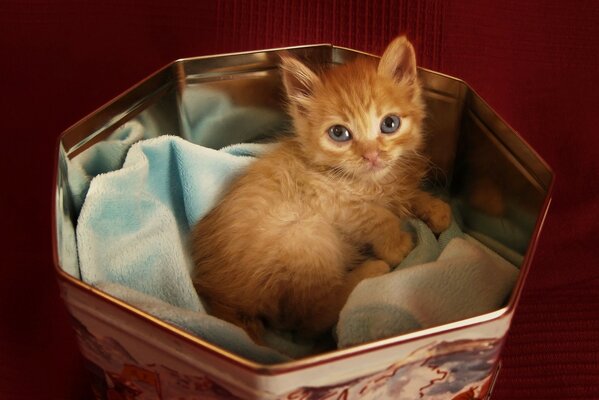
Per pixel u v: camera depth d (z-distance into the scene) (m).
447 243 0.38
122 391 0.32
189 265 0.40
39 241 0.42
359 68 0.40
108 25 0.46
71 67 0.46
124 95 0.35
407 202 0.41
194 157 0.39
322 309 0.37
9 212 0.43
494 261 0.35
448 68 0.45
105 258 0.35
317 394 0.27
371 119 0.39
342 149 0.39
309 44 0.43
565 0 0.44
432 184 0.41
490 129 0.35
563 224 0.44
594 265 0.42
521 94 0.45
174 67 0.37
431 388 0.30
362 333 0.33
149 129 0.38
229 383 0.27
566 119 0.45
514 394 0.37
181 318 0.32
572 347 0.38
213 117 0.41
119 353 0.30
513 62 0.45
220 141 0.42
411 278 0.34
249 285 0.38
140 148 0.38
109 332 0.29
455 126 0.38
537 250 0.43
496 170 0.35
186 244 0.40
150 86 0.37
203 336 0.32
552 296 0.41
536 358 0.38
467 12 0.45
